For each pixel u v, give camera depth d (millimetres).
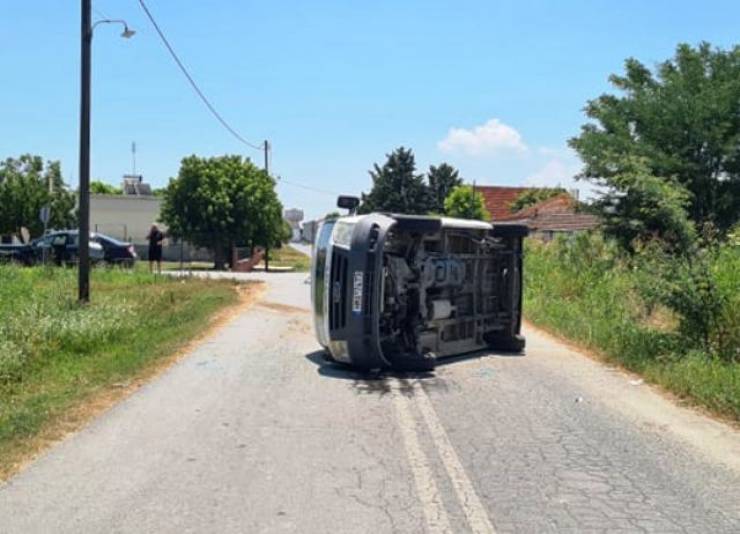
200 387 9891
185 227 44875
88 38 17266
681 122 25578
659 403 9570
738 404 8859
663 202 13016
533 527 5344
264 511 5527
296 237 109562
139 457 6773
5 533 5043
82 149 17281
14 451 6812
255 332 15297
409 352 11711
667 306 12438
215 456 6867
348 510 5586
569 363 12641
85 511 5457
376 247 11000
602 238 24344
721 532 5328
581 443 7602
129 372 10594
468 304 13352
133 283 25172
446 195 86375
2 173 56375
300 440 7469
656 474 6645
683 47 27250
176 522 5289
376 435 7727
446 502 5805
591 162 25578
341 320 11172
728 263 12531
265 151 56156
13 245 36219
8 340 11055
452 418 8555
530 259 25766
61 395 9055
